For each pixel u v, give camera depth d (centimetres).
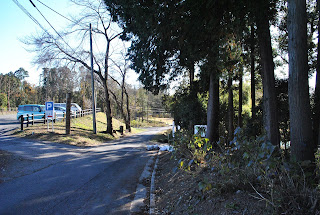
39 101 7538
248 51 1186
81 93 5681
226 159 488
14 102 6588
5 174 798
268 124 838
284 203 318
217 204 405
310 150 433
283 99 1323
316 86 966
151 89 1248
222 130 2048
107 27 2367
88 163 1073
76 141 1734
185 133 788
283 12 1299
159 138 2766
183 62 1085
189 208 454
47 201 574
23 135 1653
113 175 879
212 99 1057
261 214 330
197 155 693
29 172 852
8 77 6888
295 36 453
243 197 388
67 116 1850
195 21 863
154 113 10844
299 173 365
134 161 1191
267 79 846
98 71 2514
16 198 585
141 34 1070
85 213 512
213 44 896
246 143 411
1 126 2064
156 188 717
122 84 3578
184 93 1698
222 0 806
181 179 669
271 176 377
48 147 1409
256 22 841
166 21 926
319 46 962
